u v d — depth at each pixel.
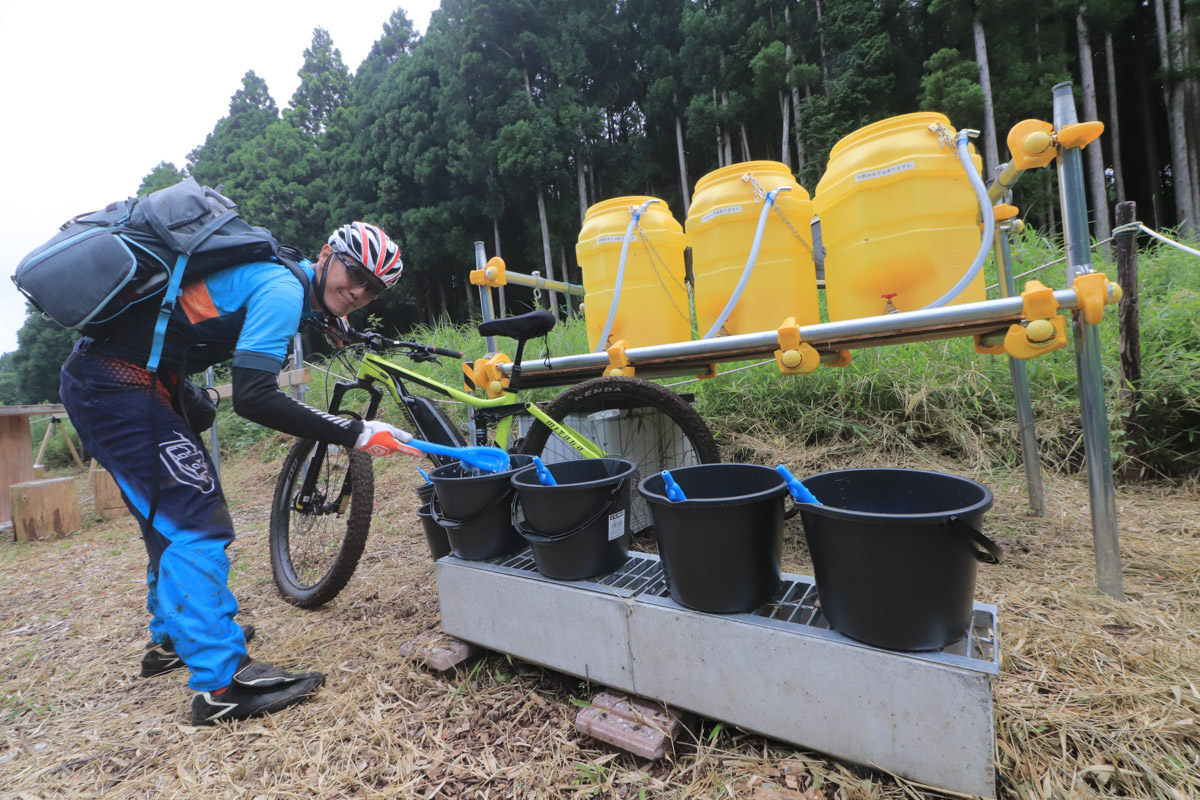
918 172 1.60
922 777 0.96
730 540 1.13
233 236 1.47
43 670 1.92
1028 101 12.83
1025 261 3.77
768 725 1.11
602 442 2.26
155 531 1.47
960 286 1.56
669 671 1.22
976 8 13.75
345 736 1.35
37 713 1.64
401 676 1.58
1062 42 13.95
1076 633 1.40
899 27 15.93
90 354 1.44
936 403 3.08
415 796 1.13
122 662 1.93
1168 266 3.75
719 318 1.92
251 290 1.46
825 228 1.84
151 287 1.38
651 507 1.24
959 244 1.62
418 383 2.29
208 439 6.88
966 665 0.93
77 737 1.49
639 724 1.21
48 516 4.12
